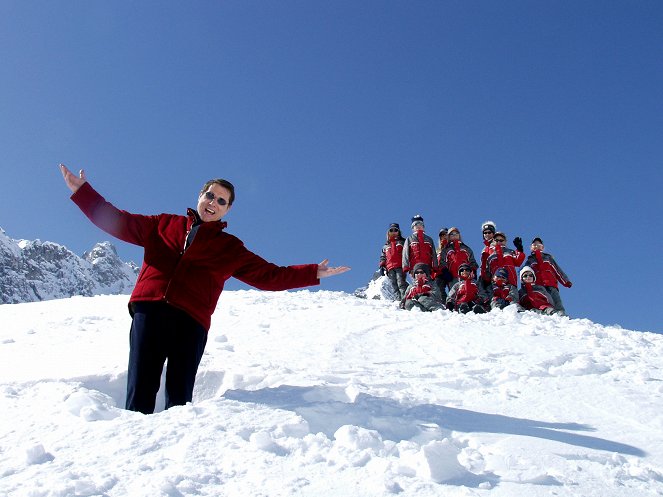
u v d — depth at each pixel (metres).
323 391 3.60
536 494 2.33
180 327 3.70
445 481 2.39
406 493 2.27
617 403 4.01
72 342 6.19
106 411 3.03
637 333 8.13
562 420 3.56
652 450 3.04
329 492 2.26
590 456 2.83
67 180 3.77
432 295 10.15
